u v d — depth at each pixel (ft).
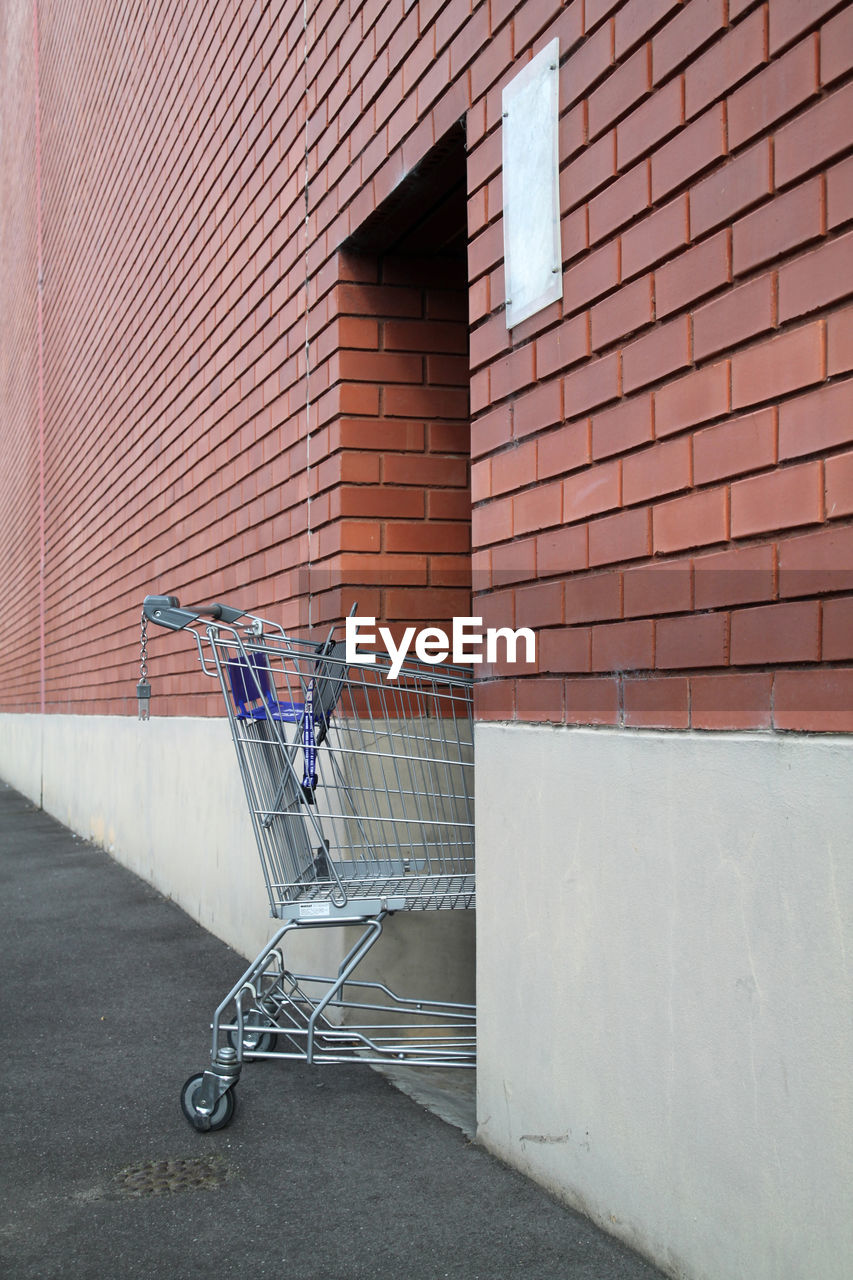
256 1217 10.62
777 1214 7.93
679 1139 8.92
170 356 27.86
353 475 16.43
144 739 30.66
